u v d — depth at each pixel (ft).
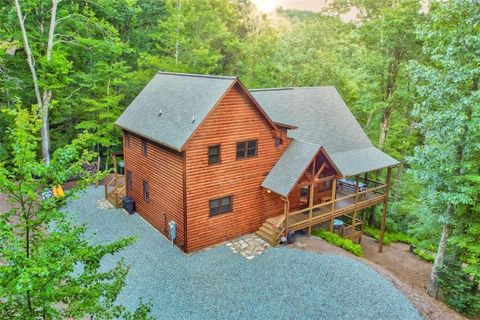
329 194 73.41
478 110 44.47
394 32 82.38
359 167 65.51
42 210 19.08
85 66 89.86
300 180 58.95
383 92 93.15
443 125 49.01
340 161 65.26
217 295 41.96
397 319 39.01
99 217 64.39
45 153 71.31
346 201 70.69
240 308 39.73
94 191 78.02
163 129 54.70
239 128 54.44
